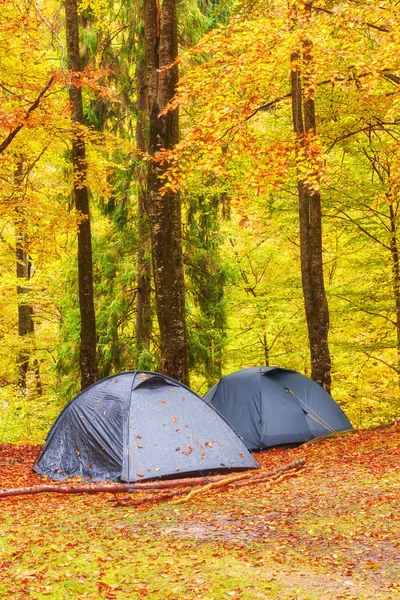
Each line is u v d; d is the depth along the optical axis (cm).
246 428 1409
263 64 898
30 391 2320
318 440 1360
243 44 912
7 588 545
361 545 654
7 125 1162
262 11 1212
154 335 1861
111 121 1770
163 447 1038
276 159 993
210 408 1119
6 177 1503
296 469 1059
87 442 1086
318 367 1551
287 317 2050
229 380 1499
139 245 1767
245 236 2098
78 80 1295
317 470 1035
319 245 1545
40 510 844
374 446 1186
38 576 574
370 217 1702
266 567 602
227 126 961
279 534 702
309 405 1458
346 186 1612
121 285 1794
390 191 1230
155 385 1123
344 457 1128
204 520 770
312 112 1426
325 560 618
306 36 910
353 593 535
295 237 2039
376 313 1794
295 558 626
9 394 1953
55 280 2106
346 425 1460
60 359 1864
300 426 1415
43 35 1502
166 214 1359
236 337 2164
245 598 527
